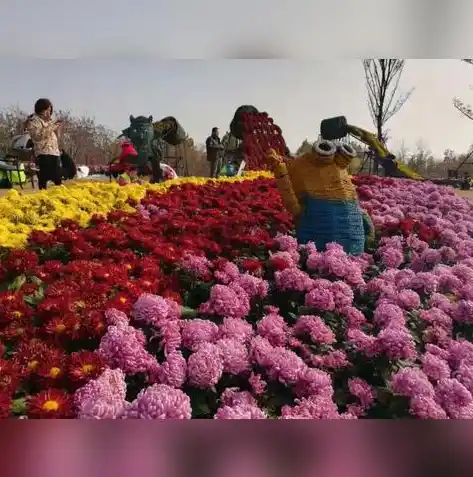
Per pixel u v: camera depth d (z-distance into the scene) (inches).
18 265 75.6
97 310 60.1
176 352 56.3
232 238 99.6
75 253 86.4
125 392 49.5
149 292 70.1
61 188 138.8
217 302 67.8
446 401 54.8
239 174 275.9
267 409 54.2
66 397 46.1
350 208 100.1
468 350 65.3
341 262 84.1
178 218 112.7
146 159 249.9
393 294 80.1
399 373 56.5
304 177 100.1
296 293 78.0
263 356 56.7
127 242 94.5
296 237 101.8
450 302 80.8
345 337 68.7
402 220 125.6
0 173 222.2
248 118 294.5
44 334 57.2
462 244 115.6
